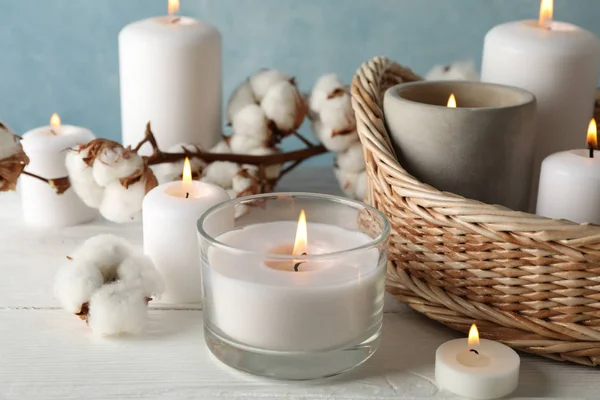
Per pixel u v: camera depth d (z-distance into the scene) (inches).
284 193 27.7
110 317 26.8
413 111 28.3
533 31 32.0
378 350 27.0
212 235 26.8
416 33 46.5
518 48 31.4
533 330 26.3
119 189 30.2
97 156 29.9
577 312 25.9
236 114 34.7
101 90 48.6
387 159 27.8
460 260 26.7
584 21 45.8
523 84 31.6
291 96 34.4
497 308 26.6
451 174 28.4
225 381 25.8
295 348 25.2
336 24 46.4
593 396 25.5
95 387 25.6
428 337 27.6
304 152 35.0
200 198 28.8
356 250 25.2
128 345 27.1
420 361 26.7
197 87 35.2
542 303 26.1
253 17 46.4
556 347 26.1
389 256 28.2
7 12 46.7
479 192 28.6
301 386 25.7
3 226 33.2
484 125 28.0
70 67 48.0
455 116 28.0
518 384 25.8
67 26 47.0
